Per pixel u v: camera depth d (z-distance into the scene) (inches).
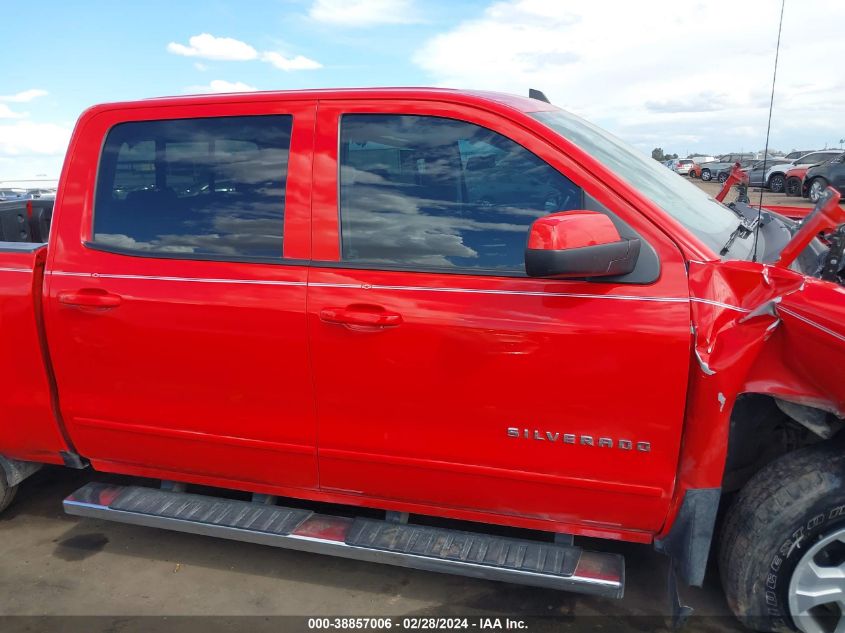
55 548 123.2
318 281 96.3
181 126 106.7
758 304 81.4
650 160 121.4
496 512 97.1
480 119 94.3
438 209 94.7
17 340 111.7
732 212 119.1
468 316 89.7
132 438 111.3
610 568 92.2
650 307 84.0
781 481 87.0
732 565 90.8
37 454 120.2
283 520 106.7
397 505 102.3
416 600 107.4
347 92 100.0
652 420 85.3
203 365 102.7
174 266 103.7
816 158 824.9
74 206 110.3
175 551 122.1
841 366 77.7
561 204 90.4
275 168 101.2
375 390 95.3
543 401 88.6
